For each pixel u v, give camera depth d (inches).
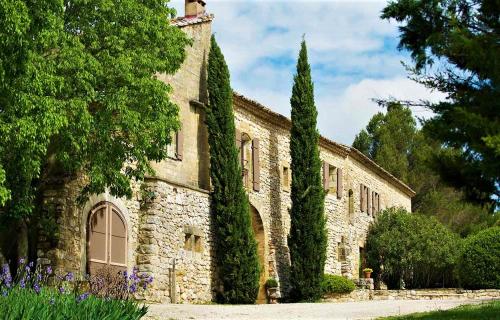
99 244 759.1
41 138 555.2
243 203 940.6
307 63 1096.2
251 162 1054.4
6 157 588.4
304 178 1070.4
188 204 888.9
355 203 1421.0
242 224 933.8
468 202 471.2
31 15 525.3
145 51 655.1
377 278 1469.0
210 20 987.3
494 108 437.4
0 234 699.4
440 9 465.7
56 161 685.3
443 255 1475.1
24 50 522.9
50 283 699.4
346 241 1349.7
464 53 438.3
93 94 601.0
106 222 772.0
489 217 1962.4
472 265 1282.0
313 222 1061.8
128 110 629.0
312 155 1078.4
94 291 580.7
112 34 634.2
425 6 466.6
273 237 1104.2
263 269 1067.9
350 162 1408.7
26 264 659.4
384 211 1544.0
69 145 613.9
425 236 1470.2
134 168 808.3
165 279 828.6
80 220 738.8
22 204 625.3
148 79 636.7
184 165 910.4
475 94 449.4
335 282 1085.8
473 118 422.6
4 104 545.0
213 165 937.5
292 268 1057.5
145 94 639.1
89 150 644.1
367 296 1157.7
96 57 633.0
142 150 661.3
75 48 585.0
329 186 1304.1
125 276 606.5
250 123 1063.6
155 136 657.0
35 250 720.3
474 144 425.4
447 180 468.8
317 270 1056.2
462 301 904.3
